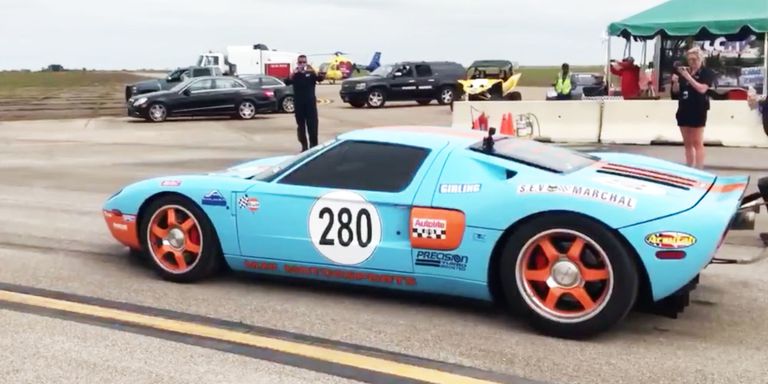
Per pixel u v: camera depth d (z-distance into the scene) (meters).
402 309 4.78
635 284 4.07
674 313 4.49
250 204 4.97
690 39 18.67
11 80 76.81
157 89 31.73
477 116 16.67
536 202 4.19
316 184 4.87
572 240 4.17
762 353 4.06
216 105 24.42
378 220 4.61
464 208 4.37
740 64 18.06
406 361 3.92
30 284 5.31
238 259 5.11
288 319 4.58
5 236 6.90
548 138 15.99
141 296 5.03
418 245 4.48
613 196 4.11
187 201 5.21
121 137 18.27
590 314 4.16
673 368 3.84
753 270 5.73
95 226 7.35
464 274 4.43
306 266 4.88
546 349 4.10
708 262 4.05
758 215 7.84
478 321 4.55
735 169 11.27
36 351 4.03
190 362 3.88
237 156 13.73
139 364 3.85
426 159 4.64
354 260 4.70
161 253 5.36
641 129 15.16
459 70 31.20
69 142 16.92
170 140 17.38
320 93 42.88
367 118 24.17
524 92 41.84
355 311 4.73
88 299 4.96
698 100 9.75
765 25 16.22
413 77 30.20
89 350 4.05
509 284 4.33
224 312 4.70
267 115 26.84
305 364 3.87
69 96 41.69
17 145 16.19
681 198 4.16
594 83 26.50
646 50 20.97
